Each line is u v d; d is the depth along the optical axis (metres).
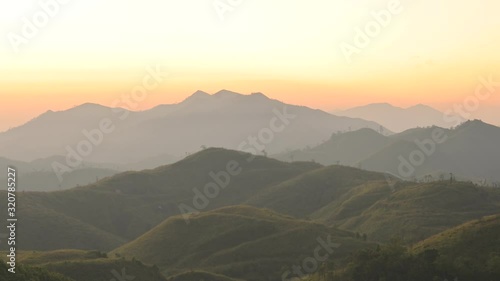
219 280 184.00
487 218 156.88
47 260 173.12
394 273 140.12
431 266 137.75
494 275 132.50
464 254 142.38
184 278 181.50
